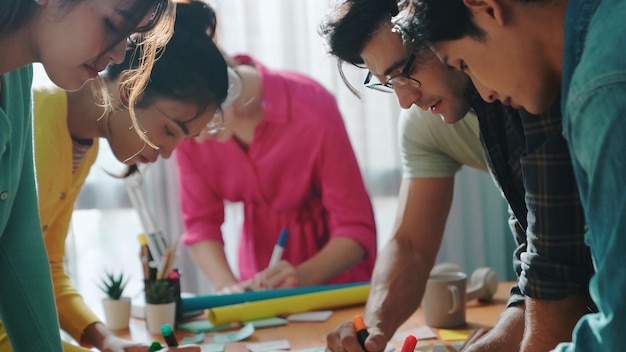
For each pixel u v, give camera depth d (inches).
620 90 34.2
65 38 45.4
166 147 64.1
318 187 99.0
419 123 70.6
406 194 73.1
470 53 40.1
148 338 75.6
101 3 45.0
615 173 34.4
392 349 66.2
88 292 120.3
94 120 65.2
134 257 120.8
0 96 51.1
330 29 51.2
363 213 96.3
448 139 69.6
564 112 36.9
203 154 100.0
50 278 58.2
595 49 35.5
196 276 120.3
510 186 56.2
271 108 94.5
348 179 96.2
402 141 73.0
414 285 70.4
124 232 120.6
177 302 77.8
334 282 97.1
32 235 56.8
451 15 39.4
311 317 77.7
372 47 50.6
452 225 124.6
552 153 46.8
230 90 70.4
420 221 72.3
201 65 61.3
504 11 38.4
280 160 96.7
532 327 50.1
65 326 74.1
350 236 94.6
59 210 71.1
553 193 47.3
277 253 91.9
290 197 98.4
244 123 95.3
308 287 83.0
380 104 121.6
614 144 34.3
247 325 75.1
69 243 117.8
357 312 79.6
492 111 55.4
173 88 60.9
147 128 62.7
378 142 122.6
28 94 54.1
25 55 46.5
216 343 71.9
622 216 34.3
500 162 56.0
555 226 47.8
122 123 63.6
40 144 64.4
